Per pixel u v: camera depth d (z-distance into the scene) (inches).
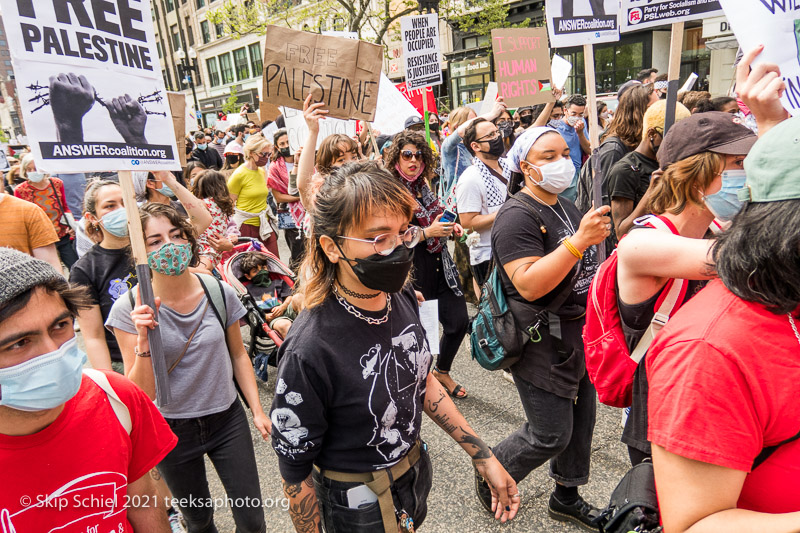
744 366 36.2
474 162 160.7
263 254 155.8
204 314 82.9
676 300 56.5
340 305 57.8
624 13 101.5
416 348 62.7
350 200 52.4
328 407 57.6
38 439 46.1
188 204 142.2
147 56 80.4
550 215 89.4
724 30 510.3
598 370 65.3
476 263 163.3
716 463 36.2
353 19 542.6
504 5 606.9
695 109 177.5
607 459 118.8
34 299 42.1
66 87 71.1
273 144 245.9
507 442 96.7
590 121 107.5
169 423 79.9
